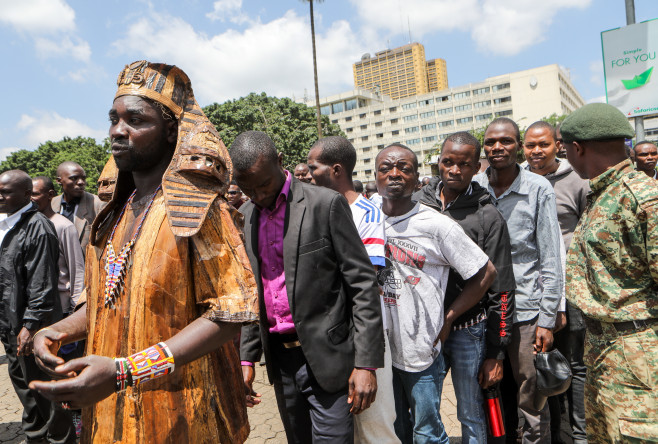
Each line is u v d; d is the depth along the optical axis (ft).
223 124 109.09
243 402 4.79
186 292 4.01
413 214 8.03
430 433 7.77
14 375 10.66
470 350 8.21
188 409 4.01
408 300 7.81
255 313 3.87
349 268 6.22
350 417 6.39
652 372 5.69
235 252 4.00
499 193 9.79
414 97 324.19
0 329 10.56
